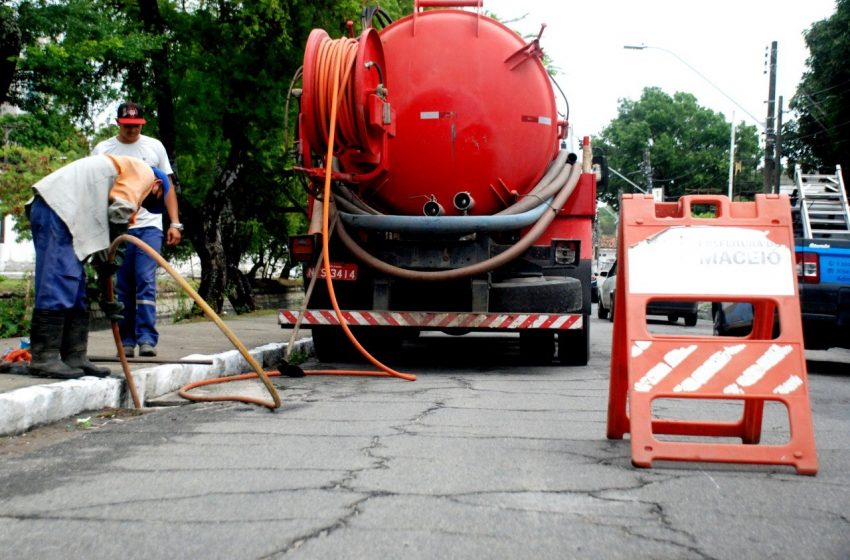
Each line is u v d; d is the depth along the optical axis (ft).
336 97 27.53
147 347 27.12
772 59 96.58
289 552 10.85
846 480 15.34
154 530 11.73
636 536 11.75
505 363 35.63
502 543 11.31
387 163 31.17
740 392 16.34
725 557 10.97
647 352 16.56
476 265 30.83
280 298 104.68
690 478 15.21
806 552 11.22
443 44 31.32
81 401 20.70
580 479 14.90
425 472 15.17
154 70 57.36
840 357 48.62
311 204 32.14
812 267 35.55
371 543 11.23
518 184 31.83
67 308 21.63
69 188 21.38
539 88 31.86
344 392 25.80
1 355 27.14
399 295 33.01
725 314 40.83
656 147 254.27
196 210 66.59
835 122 119.24
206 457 16.30
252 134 64.08
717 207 18.03
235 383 27.35
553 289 31.35
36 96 47.24
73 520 12.18
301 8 58.85
